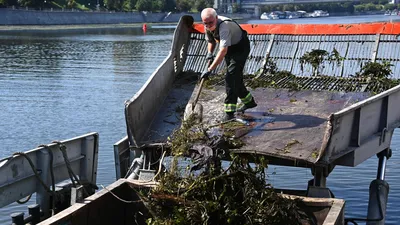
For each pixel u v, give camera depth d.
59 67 26.47
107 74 23.80
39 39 45.53
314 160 5.62
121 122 14.73
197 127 6.45
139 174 6.14
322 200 5.11
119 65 27.03
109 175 10.04
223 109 7.05
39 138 13.08
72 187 6.29
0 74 23.83
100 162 10.88
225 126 6.56
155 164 6.28
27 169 6.19
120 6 86.94
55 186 6.54
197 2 90.69
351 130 5.93
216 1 88.00
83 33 56.41
